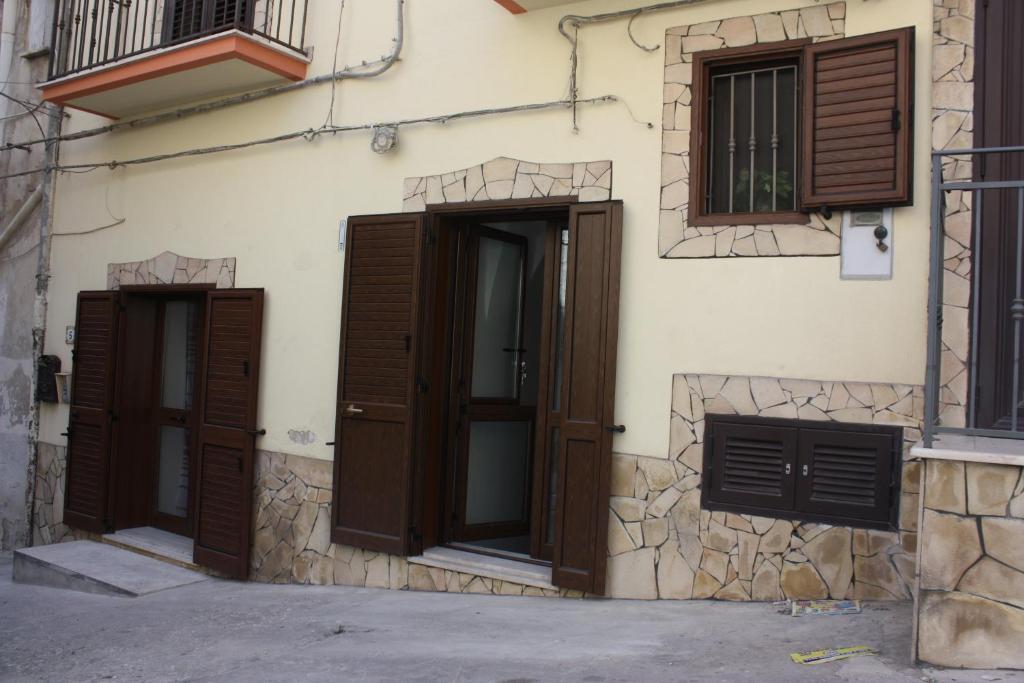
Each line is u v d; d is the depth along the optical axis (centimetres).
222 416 618
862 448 395
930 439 316
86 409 721
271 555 590
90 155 755
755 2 431
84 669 409
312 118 598
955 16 387
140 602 559
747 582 418
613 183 466
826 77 407
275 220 611
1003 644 297
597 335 458
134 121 709
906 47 388
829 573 399
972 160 384
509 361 585
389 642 401
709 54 442
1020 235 312
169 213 682
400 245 533
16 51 845
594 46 479
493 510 573
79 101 686
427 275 527
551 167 488
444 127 533
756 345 422
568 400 466
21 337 805
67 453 738
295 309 594
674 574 436
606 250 458
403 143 550
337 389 555
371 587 542
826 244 409
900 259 393
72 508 728
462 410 549
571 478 462
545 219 518
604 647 366
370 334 541
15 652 452
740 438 423
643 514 445
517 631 404
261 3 634
